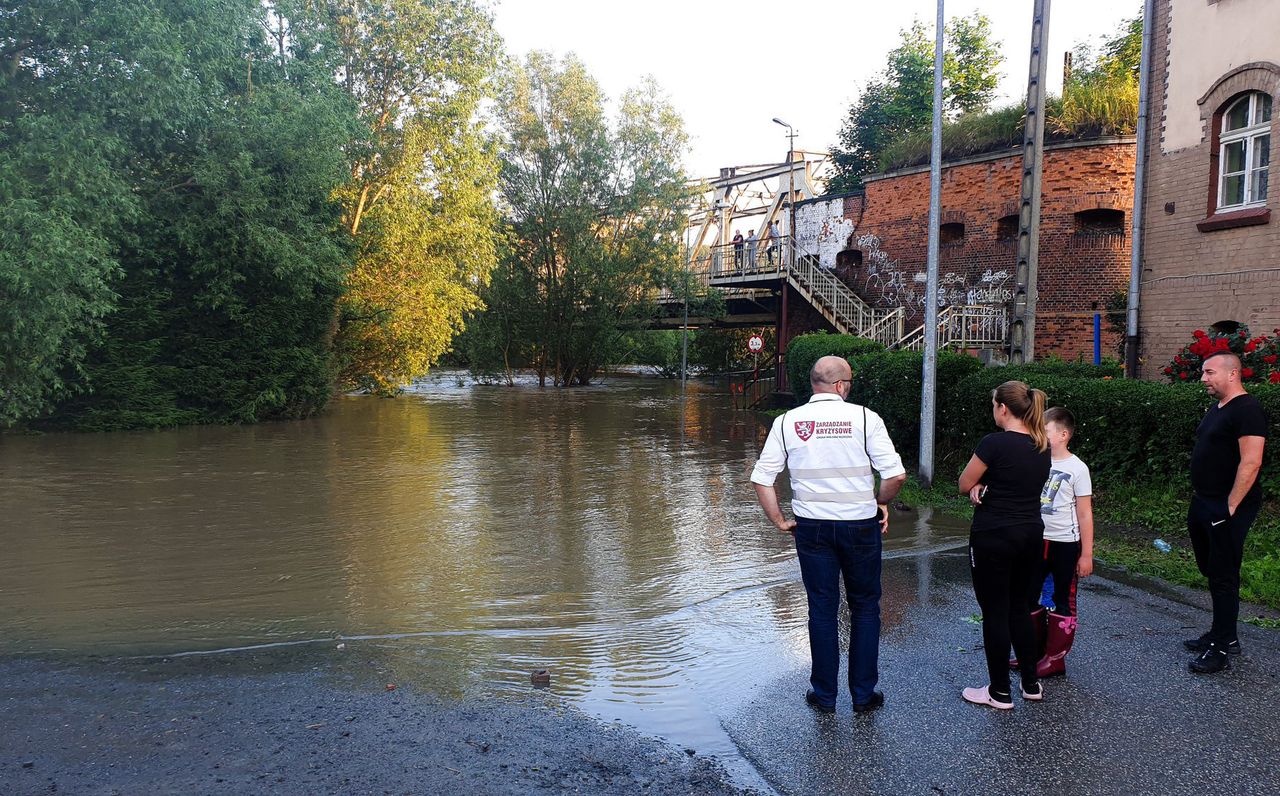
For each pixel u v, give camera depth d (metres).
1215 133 11.73
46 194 16.41
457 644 5.57
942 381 12.38
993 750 3.92
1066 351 21.41
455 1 28.08
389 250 29.20
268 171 21.48
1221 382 4.93
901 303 26.28
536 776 3.64
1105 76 23.77
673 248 38.53
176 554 8.20
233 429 20.72
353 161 27.44
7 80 16.81
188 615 6.24
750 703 4.51
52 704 4.40
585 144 38.84
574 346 41.28
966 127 24.47
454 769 3.69
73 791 3.44
